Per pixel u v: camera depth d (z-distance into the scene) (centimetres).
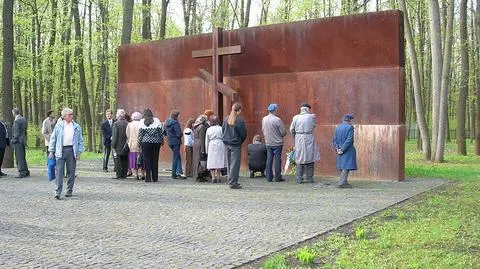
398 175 1482
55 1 3231
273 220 916
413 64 2206
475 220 891
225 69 1827
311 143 1443
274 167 1595
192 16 3619
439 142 2136
